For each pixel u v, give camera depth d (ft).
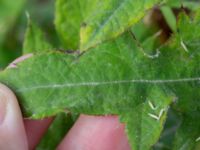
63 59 0.52
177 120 0.66
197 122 0.53
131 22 0.46
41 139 0.63
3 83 0.52
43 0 1.01
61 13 0.60
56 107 0.51
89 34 0.46
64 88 0.52
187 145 0.52
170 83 0.53
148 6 0.46
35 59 0.52
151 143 0.50
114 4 0.46
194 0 0.65
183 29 0.52
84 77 0.52
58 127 0.63
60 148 0.63
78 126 0.61
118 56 0.52
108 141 0.61
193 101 0.53
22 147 0.55
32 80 0.52
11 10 0.83
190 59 0.53
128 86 0.52
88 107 0.52
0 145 0.54
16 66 0.52
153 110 0.51
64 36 0.61
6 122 0.53
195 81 0.53
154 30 0.64
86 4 0.58
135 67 0.52
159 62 0.53
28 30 0.62
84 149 0.62
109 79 0.52
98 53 0.52
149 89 0.52
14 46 0.85
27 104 0.52
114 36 0.46
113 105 0.52
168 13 0.59
